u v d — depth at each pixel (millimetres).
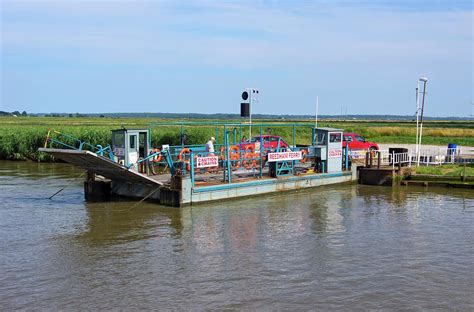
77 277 11680
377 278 11656
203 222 17172
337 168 25891
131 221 17266
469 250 13953
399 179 26094
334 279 11562
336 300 10352
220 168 23969
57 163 39219
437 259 13125
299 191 23734
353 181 26469
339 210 19484
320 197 22406
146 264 12586
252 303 10172
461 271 12203
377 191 24297
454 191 24281
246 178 22656
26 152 41281
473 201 21500
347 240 14953
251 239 14977
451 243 14664
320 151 25062
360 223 17219
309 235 15523
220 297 10469
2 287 11070
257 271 12070
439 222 17375
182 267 12352
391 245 14438
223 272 11984
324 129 25281
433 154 32938
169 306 10023
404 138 58688
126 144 21156
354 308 9977
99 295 10602
